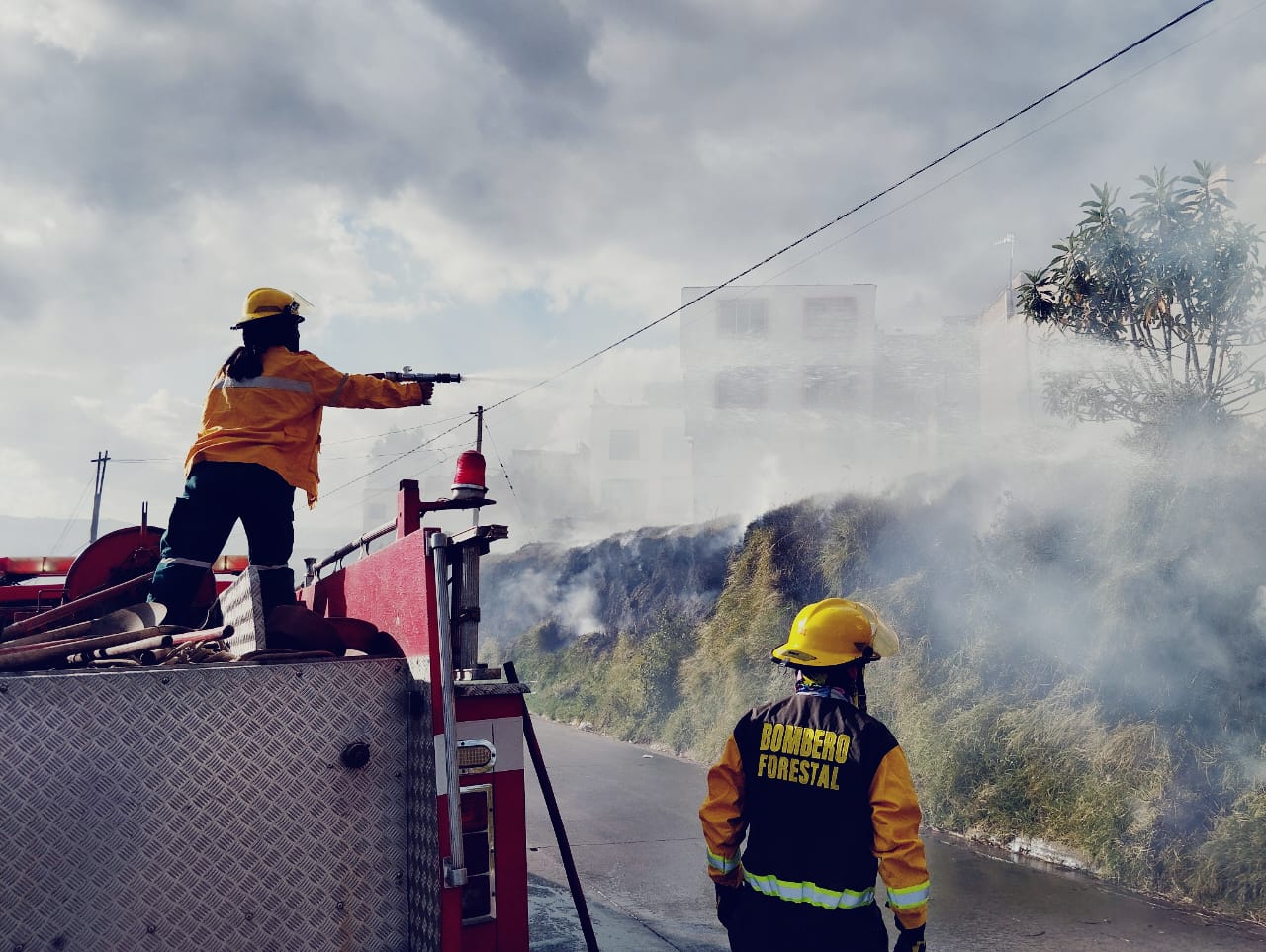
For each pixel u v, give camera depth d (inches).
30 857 82.2
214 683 90.6
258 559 139.1
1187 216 339.0
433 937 88.0
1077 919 221.9
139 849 85.8
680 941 203.0
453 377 149.3
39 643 122.3
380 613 116.8
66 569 245.6
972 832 303.1
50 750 83.8
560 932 206.4
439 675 93.7
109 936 84.0
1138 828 256.8
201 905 87.4
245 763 90.7
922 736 346.9
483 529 93.4
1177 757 266.1
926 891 95.8
